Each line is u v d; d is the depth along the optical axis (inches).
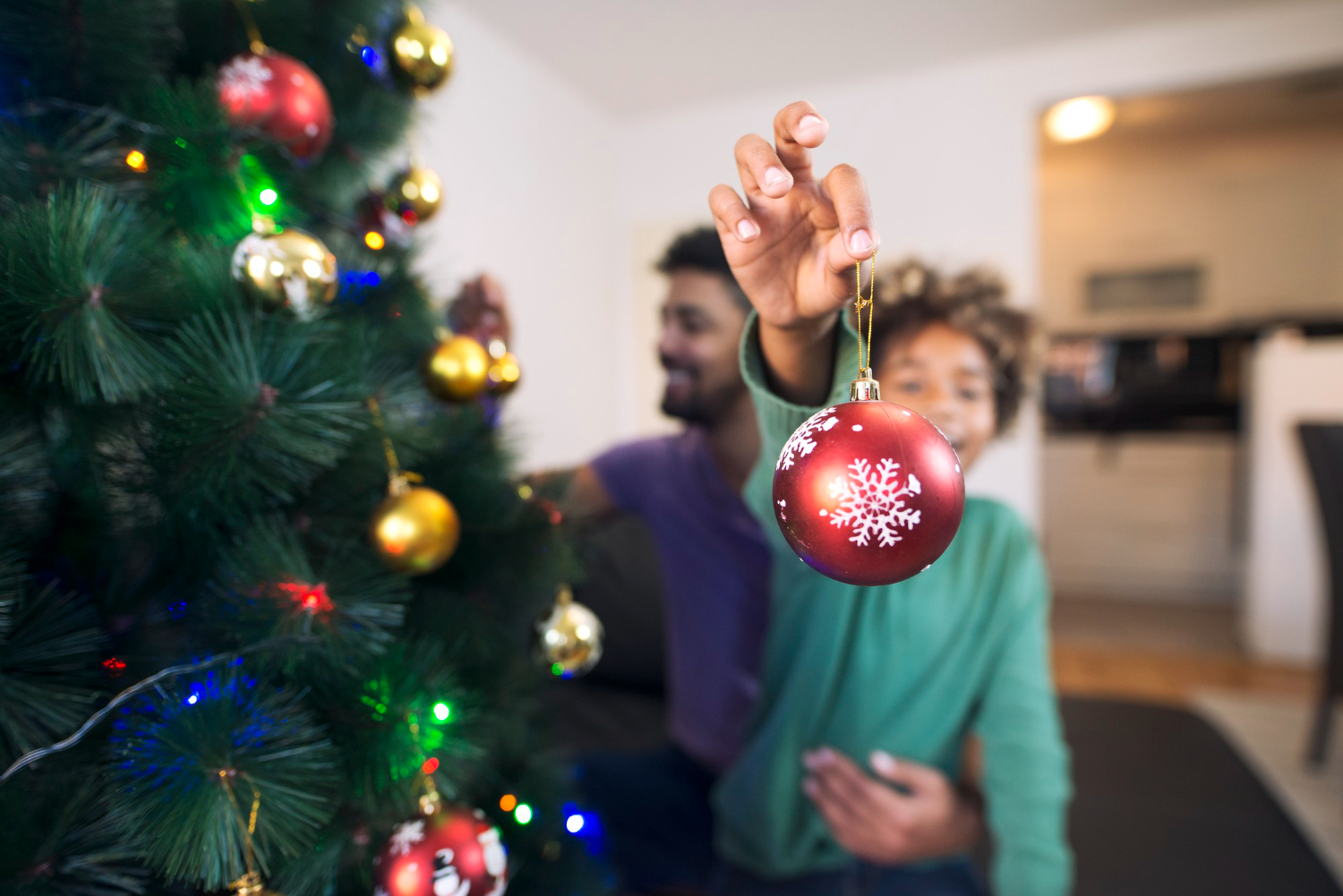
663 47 81.9
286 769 20.5
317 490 24.9
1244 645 114.8
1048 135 138.4
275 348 21.9
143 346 20.2
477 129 72.8
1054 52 89.0
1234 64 84.7
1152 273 160.7
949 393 37.1
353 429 23.6
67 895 19.5
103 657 22.3
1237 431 145.5
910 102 93.6
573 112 90.5
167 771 19.6
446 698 24.0
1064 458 157.9
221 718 20.0
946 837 37.2
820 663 36.7
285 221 25.4
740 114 95.7
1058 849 35.7
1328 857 51.1
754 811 39.3
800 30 80.9
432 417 29.1
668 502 41.5
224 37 25.9
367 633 22.8
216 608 22.2
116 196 22.3
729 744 41.9
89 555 23.2
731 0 74.1
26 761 18.9
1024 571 36.0
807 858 38.7
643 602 59.1
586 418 92.4
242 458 21.7
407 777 22.7
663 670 57.4
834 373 20.2
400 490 24.3
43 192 21.2
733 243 18.9
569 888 30.2
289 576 21.7
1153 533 151.3
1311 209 146.7
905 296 37.4
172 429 21.1
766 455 23.0
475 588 29.3
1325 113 131.1
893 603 35.7
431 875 22.0
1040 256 167.2
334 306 26.8
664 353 37.4
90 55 22.1
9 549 20.6
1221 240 153.7
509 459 30.8
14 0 21.2
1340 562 66.9
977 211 92.4
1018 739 36.1
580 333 91.3
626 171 100.7
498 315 34.9
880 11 78.9
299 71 23.8
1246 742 74.9
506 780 31.0
